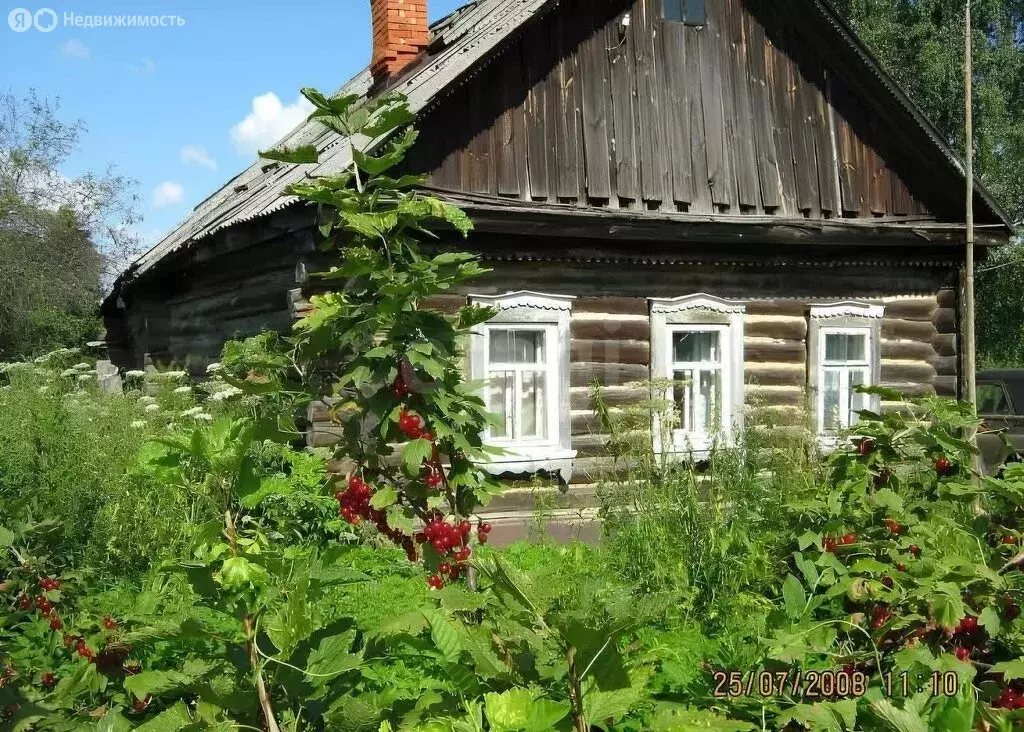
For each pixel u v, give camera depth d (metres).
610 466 9.73
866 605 3.45
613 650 2.03
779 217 10.92
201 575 2.28
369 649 2.38
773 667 2.82
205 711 2.34
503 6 11.68
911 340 11.84
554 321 9.70
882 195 11.64
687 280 10.51
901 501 3.97
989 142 23.75
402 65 12.19
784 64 11.16
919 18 24.84
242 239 9.65
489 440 9.53
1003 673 2.96
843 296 11.42
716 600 5.58
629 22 10.30
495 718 1.88
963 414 4.21
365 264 3.58
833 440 10.81
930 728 2.07
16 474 6.39
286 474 7.97
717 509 6.43
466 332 3.76
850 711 2.41
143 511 6.31
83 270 23.77
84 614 3.21
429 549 3.53
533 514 8.71
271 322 10.24
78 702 3.06
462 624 2.34
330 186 3.81
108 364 14.81
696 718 2.21
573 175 9.86
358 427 3.74
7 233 22.45
